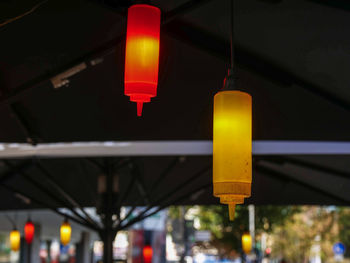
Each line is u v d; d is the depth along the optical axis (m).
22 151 7.55
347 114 5.09
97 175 9.33
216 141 2.37
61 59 4.43
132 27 2.40
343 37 3.90
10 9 3.71
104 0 3.41
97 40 4.29
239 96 2.37
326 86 4.59
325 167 7.38
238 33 4.10
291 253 33.56
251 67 4.42
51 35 4.15
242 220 24.19
